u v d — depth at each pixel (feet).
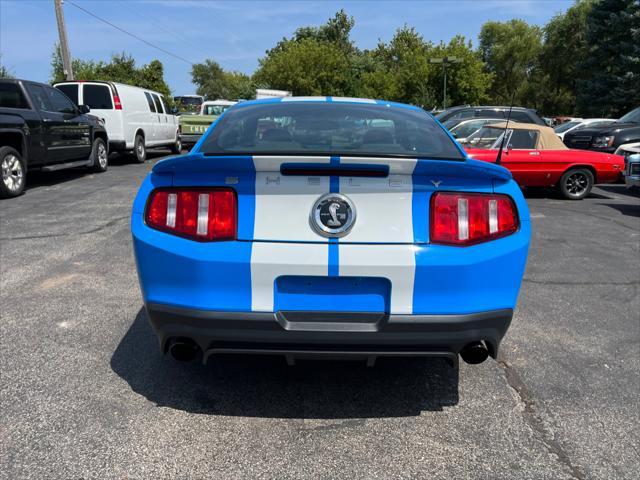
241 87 190.29
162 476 7.39
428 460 7.86
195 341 8.24
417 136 10.57
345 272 7.93
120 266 16.90
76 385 9.69
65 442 8.05
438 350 8.28
